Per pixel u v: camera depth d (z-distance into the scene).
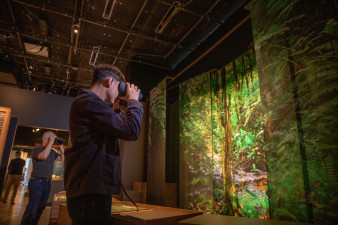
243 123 3.32
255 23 2.50
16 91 6.89
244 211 3.11
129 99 1.20
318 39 1.85
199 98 4.15
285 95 2.06
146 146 5.40
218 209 3.50
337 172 1.62
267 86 2.27
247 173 3.15
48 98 7.19
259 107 3.08
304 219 1.78
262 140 2.98
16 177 6.07
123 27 5.12
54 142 3.40
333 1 1.78
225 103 3.70
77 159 0.98
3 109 5.37
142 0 4.33
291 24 2.09
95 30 5.30
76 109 1.04
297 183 1.87
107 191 0.96
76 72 7.51
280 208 1.98
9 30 5.54
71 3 4.55
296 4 2.07
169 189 4.78
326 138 1.71
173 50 5.89
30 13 4.89
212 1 4.23
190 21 4.83
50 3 4.58
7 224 3.57
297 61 2.00
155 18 4.81
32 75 7.98
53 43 5.91
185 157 4.15
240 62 3.52
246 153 3.21
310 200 1.76
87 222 0.89
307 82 1.89
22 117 6.78
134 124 1.07
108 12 4.60
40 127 6.93
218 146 3.71
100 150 1.00
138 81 6.14
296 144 1.92
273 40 2.25
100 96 1.16
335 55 1.72
